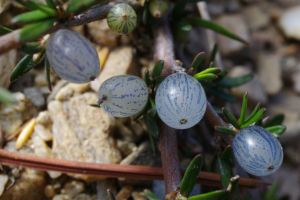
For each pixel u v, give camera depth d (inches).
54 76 4.3
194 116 3.0
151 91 3.3
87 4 2.9
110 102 3.1
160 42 3.9
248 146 3.1
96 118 4.1
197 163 3.1
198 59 3.2
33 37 2.8
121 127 4.2
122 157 4.2
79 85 4.2
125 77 3.1
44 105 4.3
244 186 3.5
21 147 4.0
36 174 3.9
